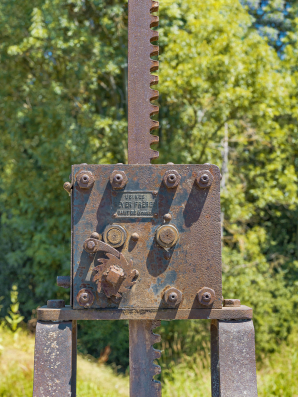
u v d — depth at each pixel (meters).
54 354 1.63
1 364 5.29
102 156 7.75
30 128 8.47
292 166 8.27
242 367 1.64
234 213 7.84
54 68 8.73
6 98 8.54
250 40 7.30
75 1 7.39
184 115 7.75
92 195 1.68
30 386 4.89
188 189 1.69
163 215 1.68
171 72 6.70
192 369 6.90
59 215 8.76
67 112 7.99
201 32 6.82
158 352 1.79
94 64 7.59
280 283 8.80
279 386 5.35
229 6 7.42
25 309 9.84
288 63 8.34
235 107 7.28
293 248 10.27
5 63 8.42
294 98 7.90
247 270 8.12
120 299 1.64
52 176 8.12
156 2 1.91
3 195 9.24
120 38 7.89
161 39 7.11
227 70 6.80
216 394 1.85
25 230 9.11
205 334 7.78
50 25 7.05
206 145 7.79
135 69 1.87
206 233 1.68
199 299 1.64
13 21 7.66
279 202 9.00
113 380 6.23
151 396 1.76
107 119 7.38
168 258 1.66
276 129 7.91
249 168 9.27
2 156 8.74
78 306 1.63
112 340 8.16
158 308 1.64
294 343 7.80
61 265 9.06
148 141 1.84
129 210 1.68
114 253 1.63
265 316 8.12
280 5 9.38
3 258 10.27
